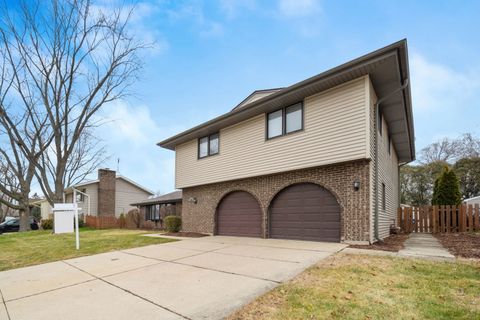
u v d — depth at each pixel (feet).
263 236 34.42
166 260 21.97
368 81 26.32
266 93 42.37
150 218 74.38
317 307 11.12
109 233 49.16
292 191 32.63
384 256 19.47
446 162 90.22
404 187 89.71
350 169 27.32
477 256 18.70
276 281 14.78
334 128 28.17
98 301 13.21
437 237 31.40
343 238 27.07
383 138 35.09
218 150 42.09
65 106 59.82
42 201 126.11
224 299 12.55
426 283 13.44
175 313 11.32
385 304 11.18
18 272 20.48
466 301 11.21
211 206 43.19
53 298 14.05
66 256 26.02
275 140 33.81
